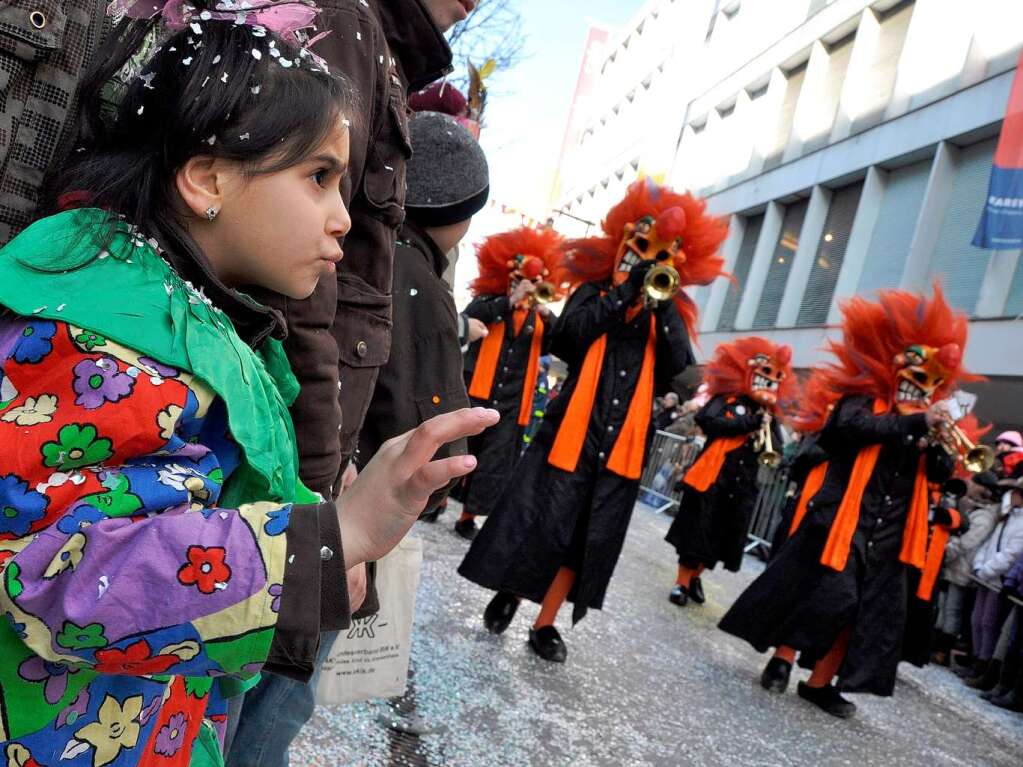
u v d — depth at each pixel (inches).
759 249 677.3
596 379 140.8
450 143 78.1
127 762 34.9
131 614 28.7
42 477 29.6
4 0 45.7
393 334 72.6
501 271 233.1
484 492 216.8
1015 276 414.3
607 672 144.2
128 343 31.7
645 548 303.0
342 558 31.7
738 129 782.5
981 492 244.1
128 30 38.9
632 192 150.4
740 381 238.4
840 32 641.6
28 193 48.0
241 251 37.3
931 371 163.9
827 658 164.1
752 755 125.3
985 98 460.1
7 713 31.5
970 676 228.2
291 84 35.9
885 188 550.9
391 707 103.0
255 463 36.1
